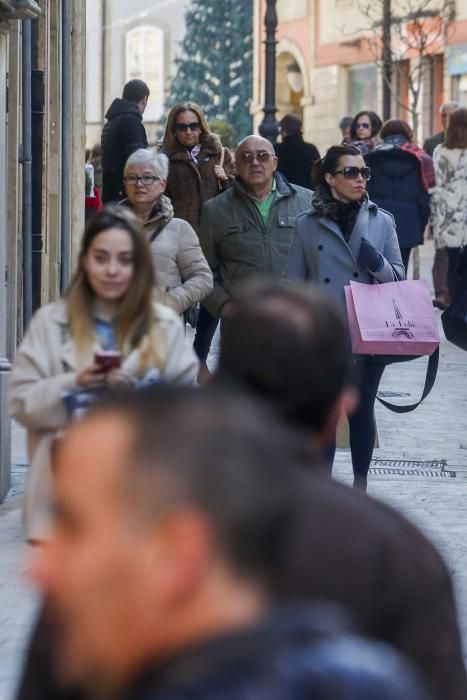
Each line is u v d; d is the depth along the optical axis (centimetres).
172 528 341
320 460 562
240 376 668
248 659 328
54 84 3119
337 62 11225
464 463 2245
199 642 339
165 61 16938
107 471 346
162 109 16900
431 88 10044
